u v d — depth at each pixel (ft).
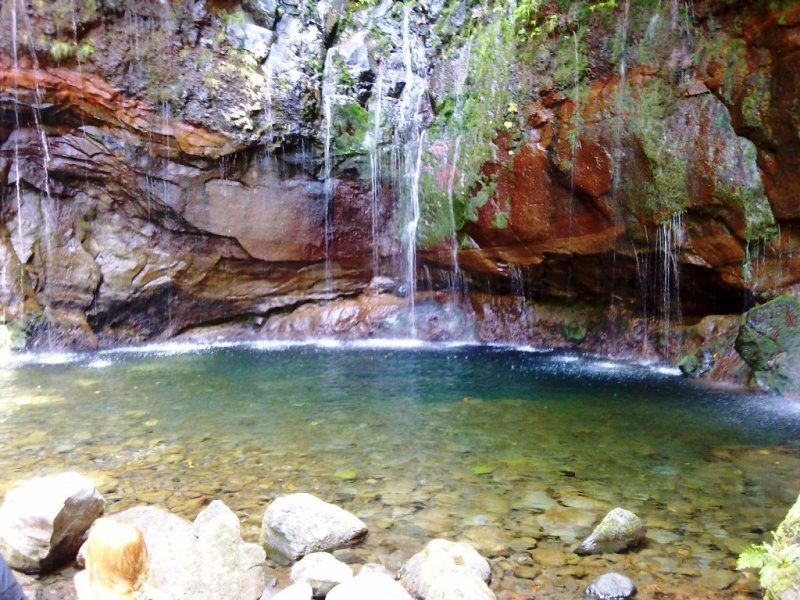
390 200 42.27
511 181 36.04
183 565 11.64
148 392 27.68
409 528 14.47
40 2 34.65
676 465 18.26
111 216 39.58
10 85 35.09
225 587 11.57
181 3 37.70
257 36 39.65
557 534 14.10
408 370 32.12
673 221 30.32
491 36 37.76
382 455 19.40
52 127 36.99
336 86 41.22
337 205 41.55
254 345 40.24
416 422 22.88
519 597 11.68
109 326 40.04
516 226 36.29
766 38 26.48
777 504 15.51
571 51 33.19
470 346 38.70
